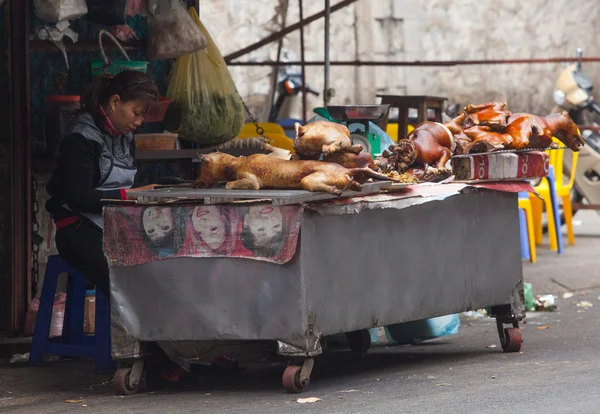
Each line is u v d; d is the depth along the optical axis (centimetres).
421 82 2344
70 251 824
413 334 985
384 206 772
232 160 767
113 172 841
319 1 2202
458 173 862
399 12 2302
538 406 641
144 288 756
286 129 1648
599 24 2433
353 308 757
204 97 1023
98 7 962
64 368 884
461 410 639
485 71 2383
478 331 1065
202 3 2097
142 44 1073
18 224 962
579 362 824
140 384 802
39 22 993
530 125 895
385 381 782
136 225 753
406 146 848
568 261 1500
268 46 2130
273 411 670
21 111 965
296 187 730
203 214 733
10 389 808
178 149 1031
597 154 1758
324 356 940
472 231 871
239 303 730
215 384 810
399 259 798
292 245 704
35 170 1001
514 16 2391
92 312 940
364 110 916
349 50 2266
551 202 1596
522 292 921
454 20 2355
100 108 828
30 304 968
